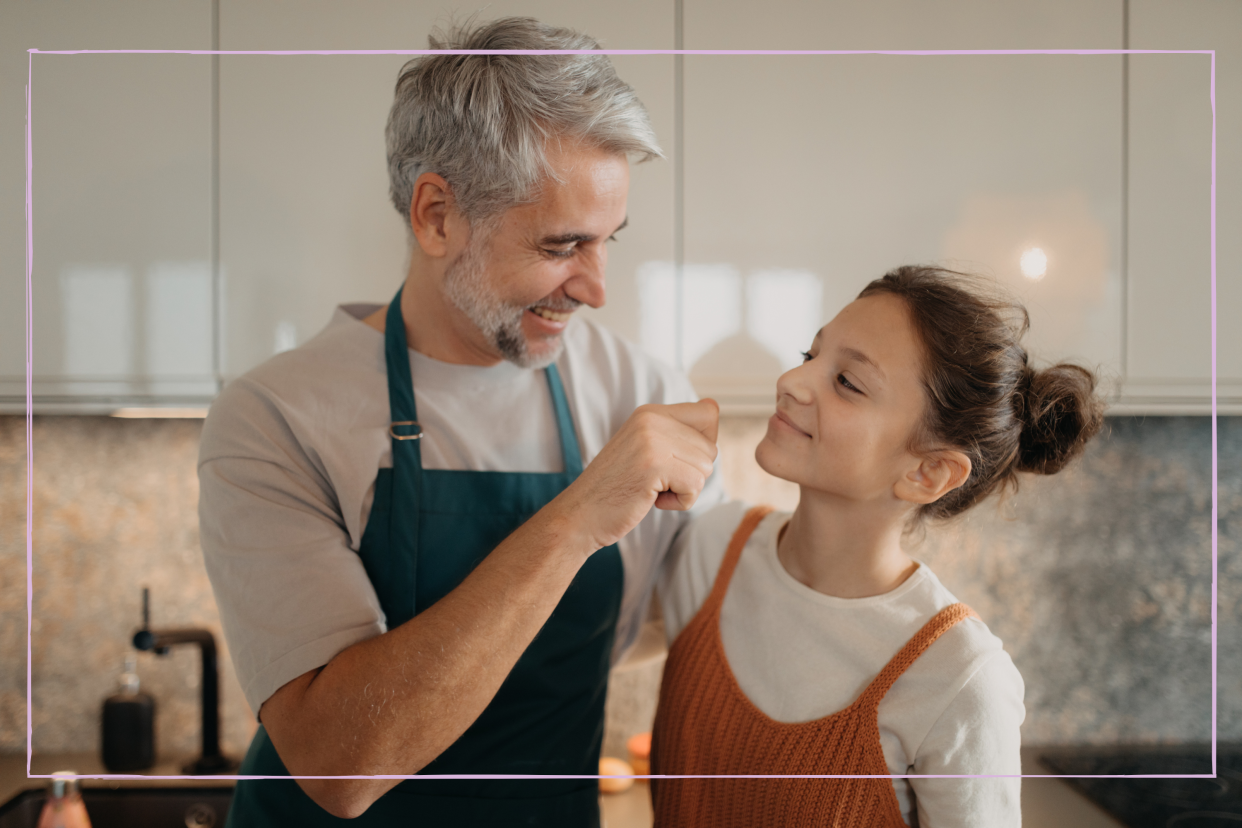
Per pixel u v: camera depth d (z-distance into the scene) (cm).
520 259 77
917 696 77
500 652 68
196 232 127
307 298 128
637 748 155
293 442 82
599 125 73
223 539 77
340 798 70
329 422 84
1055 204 132
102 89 126
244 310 128
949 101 131
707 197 130
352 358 88
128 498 159
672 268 130
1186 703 171
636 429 71
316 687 69
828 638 82
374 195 128
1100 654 171
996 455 82
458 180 77
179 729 161
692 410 74
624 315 131
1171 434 170
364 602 74
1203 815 138
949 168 131
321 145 127
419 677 66
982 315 81
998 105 131
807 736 80
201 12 126
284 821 85
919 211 131
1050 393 85
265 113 127
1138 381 134
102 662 160
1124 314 133
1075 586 170
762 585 87
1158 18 132
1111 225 133
